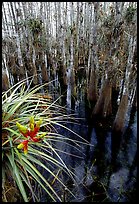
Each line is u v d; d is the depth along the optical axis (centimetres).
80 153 355
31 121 157
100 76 529
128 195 288
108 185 301
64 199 273
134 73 413
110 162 342
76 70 613
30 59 603
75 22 565
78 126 418
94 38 414
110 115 444
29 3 540
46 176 298
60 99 505
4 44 581
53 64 639
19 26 554
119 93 484
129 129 411
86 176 312
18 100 239
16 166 199
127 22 356
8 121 217
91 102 489
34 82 584
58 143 369
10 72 629
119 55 413
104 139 389
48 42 625
